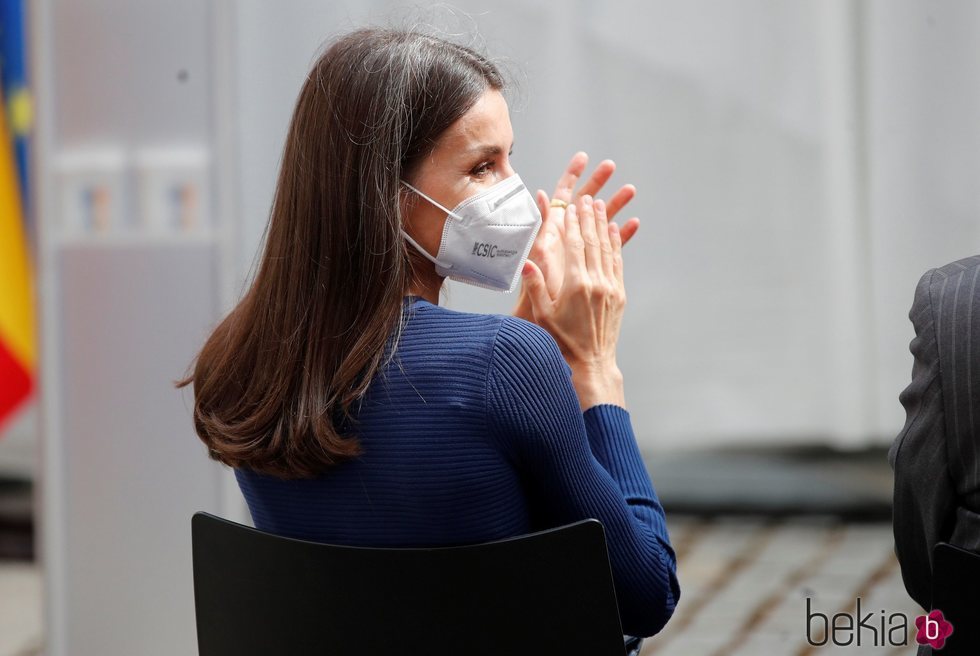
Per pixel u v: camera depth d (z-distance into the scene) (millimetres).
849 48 8117
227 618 2869
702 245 8500
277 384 2738
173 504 5855
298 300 2756
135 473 5875
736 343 8578
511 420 2566
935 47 7957
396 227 2721
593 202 3203
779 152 8328
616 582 2787
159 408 5859
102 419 5898
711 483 9383
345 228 2734
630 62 8258
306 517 2812
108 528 5914
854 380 8398
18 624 8234
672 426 8727
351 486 2701
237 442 2777
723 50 8273
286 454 2689
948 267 2939
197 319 5816
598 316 3107
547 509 2764
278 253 2830
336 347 2709
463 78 2848
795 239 8398
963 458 2758
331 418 2680
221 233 5809
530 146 8211
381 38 2881
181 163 5828
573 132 8250
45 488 5961
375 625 2594
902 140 8078
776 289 8469
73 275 5906
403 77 2770
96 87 5867
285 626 2725
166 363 5848
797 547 8594
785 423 8586
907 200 8125
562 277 3457
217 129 5801
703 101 8320
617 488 2807
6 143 8961
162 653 5887
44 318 5922
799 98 8258
